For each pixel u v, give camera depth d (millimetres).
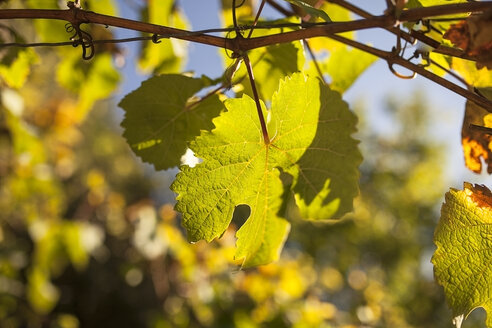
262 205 406
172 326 1293
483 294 366
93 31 607
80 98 655
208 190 375
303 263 1975
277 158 393
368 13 442
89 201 1717
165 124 461
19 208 1428
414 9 324
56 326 1588
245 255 421
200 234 374
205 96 460
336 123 399
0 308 1438
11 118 819
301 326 1280
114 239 1722
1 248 1506
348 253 3018
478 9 312
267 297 1296
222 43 359
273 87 468
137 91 461
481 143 416
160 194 3428
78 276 1875
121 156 3430
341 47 534
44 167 1222
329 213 418
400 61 374
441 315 2783
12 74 530
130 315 1768
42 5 583
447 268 365
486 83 425
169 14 603
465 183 366
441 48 366
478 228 364
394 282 3035
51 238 1301
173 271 1336
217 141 371
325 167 407
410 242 3436
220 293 1290
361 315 1693
